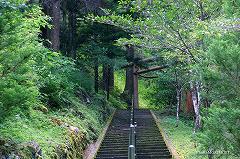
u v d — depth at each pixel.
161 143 12.12
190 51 7.99
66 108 11.96
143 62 20.09
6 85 5.25
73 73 15.84
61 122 9.84
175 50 8.85
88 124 12.58
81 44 20.02
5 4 4.71
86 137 11.00
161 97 25.56
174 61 14.86
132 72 28.06
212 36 5.87
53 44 14.55
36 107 9.96
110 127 15.59
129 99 29.33
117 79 37.47
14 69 5.31
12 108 5.31
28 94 5.27
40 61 8.20
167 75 18.48
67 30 20.02
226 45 4.89
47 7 15.18
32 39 6.18
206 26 5.76
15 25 5.16
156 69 22.52
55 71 11.93
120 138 13.07
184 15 8.33
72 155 8.63
